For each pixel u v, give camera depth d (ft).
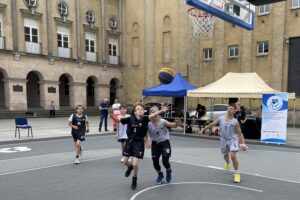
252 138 47.32
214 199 18.78
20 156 32.71
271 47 76.48
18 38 86.58
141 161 30.04
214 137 48.49
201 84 90.58
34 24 90.48
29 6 88.58
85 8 103.50
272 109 42.65
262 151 37.24
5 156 32.71
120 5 113.39
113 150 36.70
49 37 93.71
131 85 111.45
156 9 102.17
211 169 26.84
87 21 104.06
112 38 112.37
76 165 28.19
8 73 84.28
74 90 100.42
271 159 31.99
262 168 27.61
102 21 108.37
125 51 113.39
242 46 81.76
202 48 90.22
